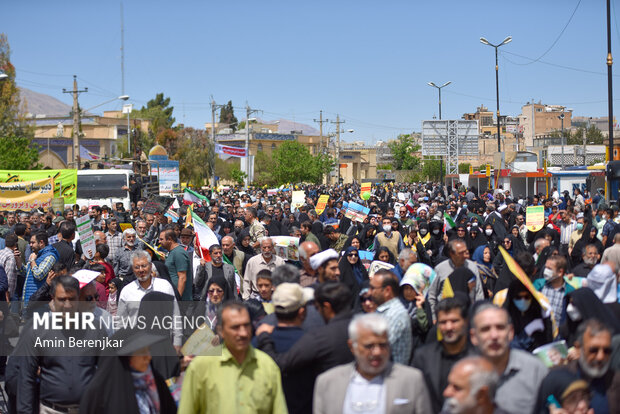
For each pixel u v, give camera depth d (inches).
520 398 181.6
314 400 180.2
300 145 3061.0
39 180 872.9
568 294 235.8
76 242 543.5
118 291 365.1
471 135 2596.0
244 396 184.9
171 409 197.3
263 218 617.9
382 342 169.2
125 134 3026.6
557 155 3159.5
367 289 247.4
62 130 2620.6
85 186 1154.7
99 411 182.5
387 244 507.2
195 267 405.4
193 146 3198.8
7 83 2055.9
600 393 179.5
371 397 172.7
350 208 677.9
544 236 539.5
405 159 4416.8
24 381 221.1
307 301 235.6
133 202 1153.4
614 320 225.8
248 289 389.1
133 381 187.0
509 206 779.4
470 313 210.1
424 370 195.0
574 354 195.2
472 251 526.0
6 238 462.3
